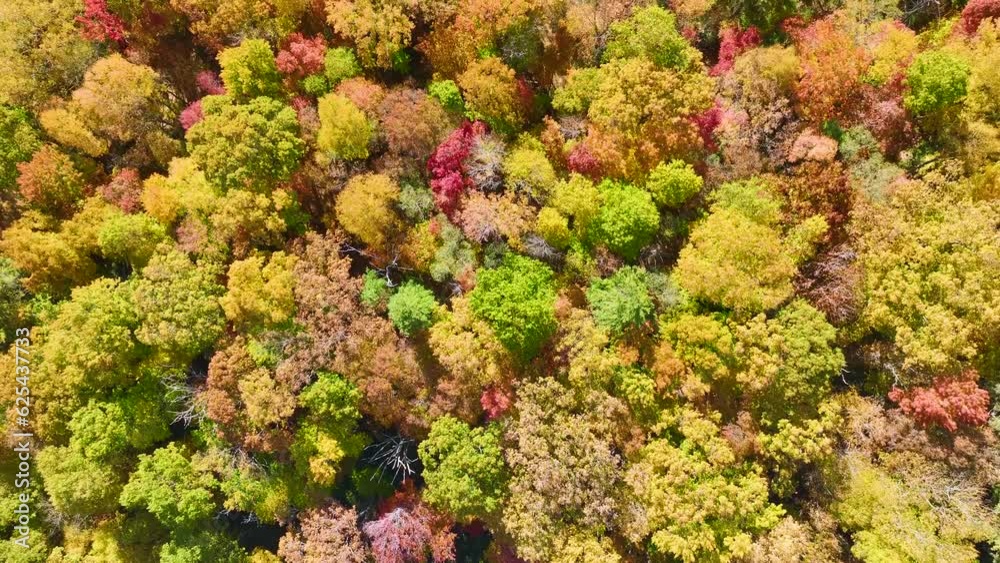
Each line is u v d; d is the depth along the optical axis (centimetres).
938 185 3034
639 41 3222
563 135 3369
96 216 3378
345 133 3231
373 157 3462
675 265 3272
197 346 3250
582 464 3011
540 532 3052
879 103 3169
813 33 3303
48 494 3388
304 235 3391
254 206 3238
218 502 3478
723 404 3125
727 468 3039
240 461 3288
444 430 3162
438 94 3381
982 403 2852
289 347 3192
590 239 3200
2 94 3359
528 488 3069
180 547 3228
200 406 3303
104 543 3328
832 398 3039
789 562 2848
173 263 3225
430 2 3412
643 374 3055
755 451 3041
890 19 3350
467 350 3105
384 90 3444
